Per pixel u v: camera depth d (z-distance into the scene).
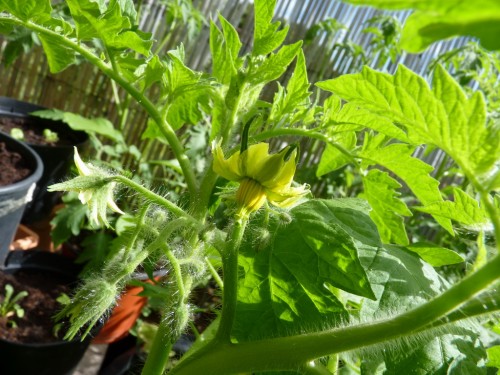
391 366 0.12
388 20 0.46
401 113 0.10
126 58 0.15
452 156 0.09
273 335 0.12
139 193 0.13
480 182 0.09
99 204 0.13
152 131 0.21
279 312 0.12
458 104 0.08
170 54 0.14
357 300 0.14
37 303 0.30
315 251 0.12
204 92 0.17
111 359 0.35
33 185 0.31
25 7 0.15
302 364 0.11
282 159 0.12
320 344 0.11
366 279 0.12
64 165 0.38
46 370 0.26
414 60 0.49
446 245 0.38
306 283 0.12
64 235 0.34
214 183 0.15
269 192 0.12
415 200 0.45
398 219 0.15
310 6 0.50
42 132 0.42
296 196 0.12
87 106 0.51
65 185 0.12
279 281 0.12
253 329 0.12
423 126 0.09
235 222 0.12
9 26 0.17
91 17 0.14
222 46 0.16
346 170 0.40
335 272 0.12
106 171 0.14
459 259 0.15
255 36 0.15
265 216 0.13
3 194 0.27
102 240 0.33
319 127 0.15
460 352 0.12
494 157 0.08
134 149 0.39
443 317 0.10
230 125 0.15
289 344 0.11
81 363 0.33
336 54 0.51
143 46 0.15
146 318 0.39
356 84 0.10
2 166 0.31
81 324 0.11
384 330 0.10
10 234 0.31
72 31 0.16
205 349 0.12
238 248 0.12
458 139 0.09
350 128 0.15
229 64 0.16
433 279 0.14
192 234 0.13
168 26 0.48
